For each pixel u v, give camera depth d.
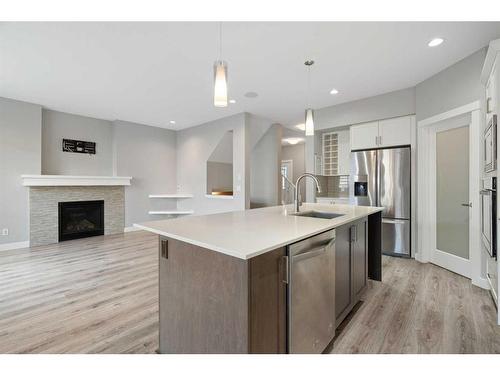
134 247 4.37
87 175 5.33
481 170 2.64
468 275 2.87
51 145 4.86
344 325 1.93
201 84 3.56
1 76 3.29
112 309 2.19
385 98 3.86
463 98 2.81
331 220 1.85
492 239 2.20
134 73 3.19
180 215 6.53
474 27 2.25
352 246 2.06
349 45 2.54
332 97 4.04
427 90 3.34
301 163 8.00
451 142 3.14
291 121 5.62
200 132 6.00
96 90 3.80
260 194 6.08
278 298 1.25
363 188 4.05
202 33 2.33
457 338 1.75
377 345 1.68
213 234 1.37
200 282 1.31
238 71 3.12
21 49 2.61
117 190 5.62
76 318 2.04
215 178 6.07
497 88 2.02
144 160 6.06
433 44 2.52
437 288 2.60
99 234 5.34
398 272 3.07
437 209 3.34
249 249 1.07
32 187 4.45
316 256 1.48
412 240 3.60
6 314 2.10
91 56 2.76
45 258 3.71
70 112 5.02
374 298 2.38
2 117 4.13
